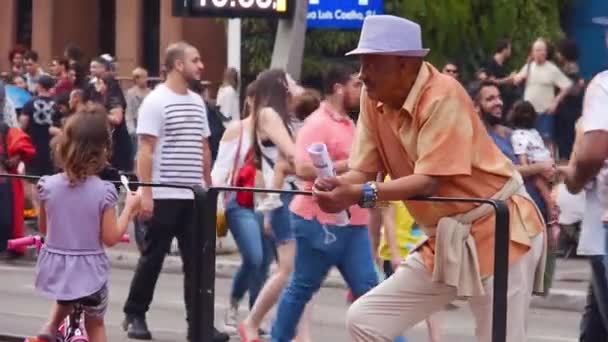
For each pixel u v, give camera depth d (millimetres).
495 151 7203
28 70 21469
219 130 17422
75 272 8305
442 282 7176
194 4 14930
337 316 10367
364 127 7309
